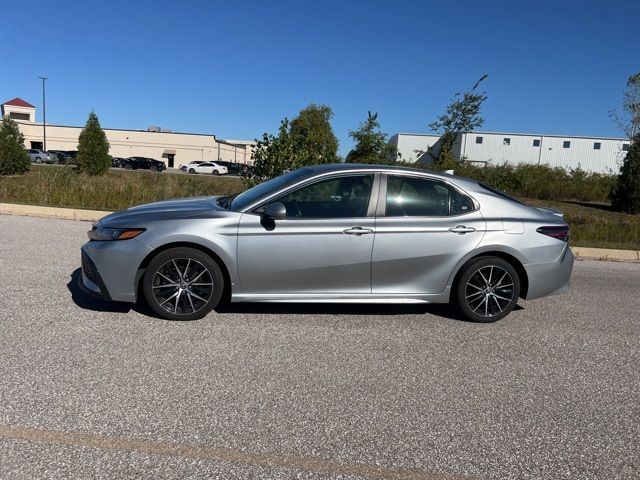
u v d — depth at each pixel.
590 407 3.66
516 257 5.29
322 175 5.07
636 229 12.59
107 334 4.51
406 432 3.20
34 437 2.92
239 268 4.86
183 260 4.83
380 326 5.15
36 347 4.14
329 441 3.06
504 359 4.48
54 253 7.54
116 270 4.75
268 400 3.51
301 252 4.89
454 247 5.16
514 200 5.57
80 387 3.53
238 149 92.25
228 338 4.58
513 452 3.05
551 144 56.66
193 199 5.76
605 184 24.73
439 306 5.95
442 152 19.58
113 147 78.38
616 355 4.72
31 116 88.88
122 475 2.65
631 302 6.73
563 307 6.27
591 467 2.94
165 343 4.38
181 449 2.90
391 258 5.05
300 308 5.55
